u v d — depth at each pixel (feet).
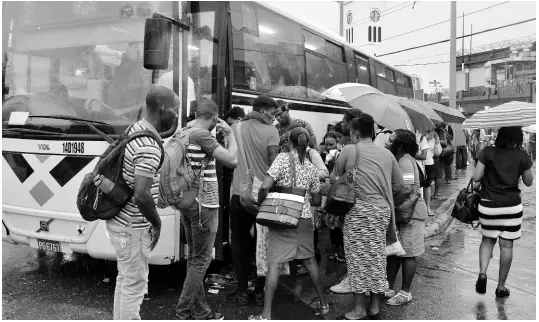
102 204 11.08
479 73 191.01
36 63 17.97
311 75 27.35
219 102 17.65
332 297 17.44
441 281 19.42
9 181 17.95
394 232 15.61
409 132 16.84
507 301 17.11
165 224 16.53
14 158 17.84
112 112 16.84
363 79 36.65
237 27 19.94
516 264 22.22
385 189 15.11
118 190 11.04
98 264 20.39
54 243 17.31
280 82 23.68
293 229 14.62
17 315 15.11
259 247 16.05
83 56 17.38
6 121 18.02
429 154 32.81
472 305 16.67
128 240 11.43
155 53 15.03
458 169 68.59
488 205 17.29
